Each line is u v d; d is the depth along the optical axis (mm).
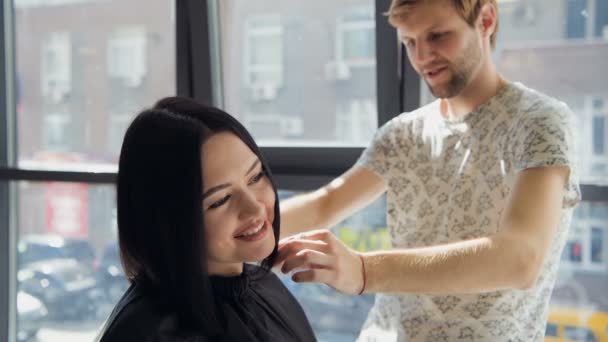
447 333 1529
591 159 2045
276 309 1389
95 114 2656
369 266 1261
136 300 1148
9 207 2816
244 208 1160
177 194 1092
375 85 2256
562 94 2055
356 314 2375
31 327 2875
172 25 2494
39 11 2664
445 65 1508
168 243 1107
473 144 1539
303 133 2387
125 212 1146
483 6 1497
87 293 2781
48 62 2689
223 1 2426
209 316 1138
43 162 2764
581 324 2137
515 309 1484
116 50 2588
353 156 2271
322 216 1698
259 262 1278
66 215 2760
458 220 1546
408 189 1650
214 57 2445
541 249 1296
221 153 1136
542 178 1340
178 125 1114
